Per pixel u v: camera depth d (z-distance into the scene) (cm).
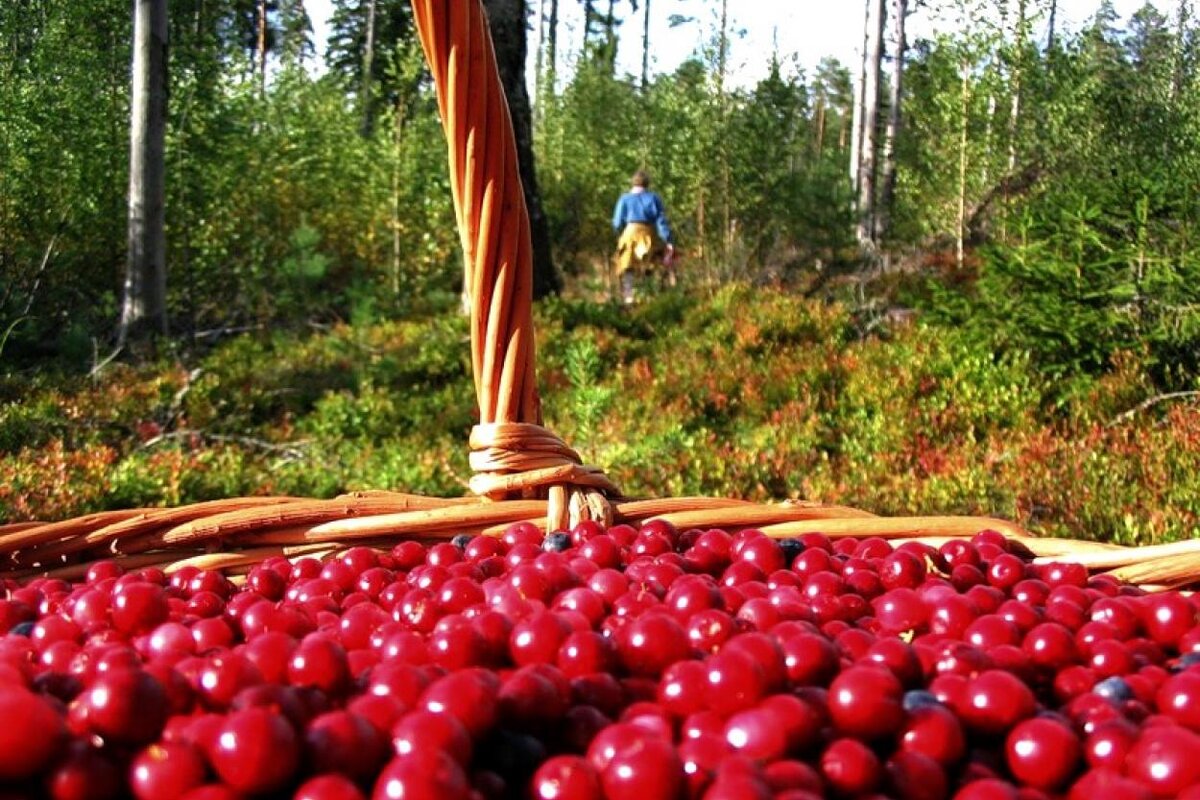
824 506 225
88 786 90
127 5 1205
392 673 113
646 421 761
